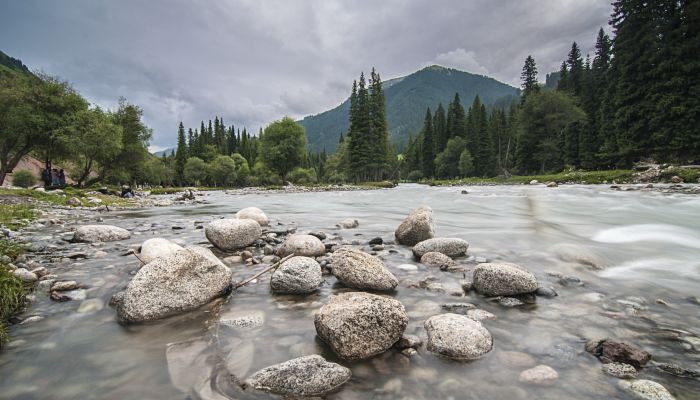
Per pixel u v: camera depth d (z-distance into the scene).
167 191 42.25
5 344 3.03
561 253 6.09
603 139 44.75
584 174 34.09
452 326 3.03
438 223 10.35
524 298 4.12
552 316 3.61
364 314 2.90
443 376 2.57
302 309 3.83
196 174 92.19
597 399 2.27
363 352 2.81
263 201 24.03
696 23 30.86
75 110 30.61
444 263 5.50
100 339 3.14
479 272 4.38
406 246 7.12
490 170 74.50
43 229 9.42
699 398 2.29
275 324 3.45
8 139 26.84
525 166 59.47
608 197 15.88
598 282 4.73
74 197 18.36
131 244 7.27
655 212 10.85
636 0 34.09
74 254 5.98
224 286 4.25
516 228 9.24
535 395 2.33
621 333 3.21
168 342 3.09
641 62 33.50
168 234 8.70
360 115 67.31
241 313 3.71
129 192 26.41
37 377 2.57
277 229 9.24
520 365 2.70
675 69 31.34
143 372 2.63
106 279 4.77
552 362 2.73
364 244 7.27
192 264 4.03
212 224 6.77
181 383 2.49
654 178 25.17
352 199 24.33
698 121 30.08
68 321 3.50
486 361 2.76
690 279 4.83
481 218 11.45
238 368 2.67
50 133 27.83
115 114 37.97
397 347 3.00
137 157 39.56
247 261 5.84
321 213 14.66
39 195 18.09
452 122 89.81
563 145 59.78
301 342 3.08
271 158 68.88
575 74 63.00
